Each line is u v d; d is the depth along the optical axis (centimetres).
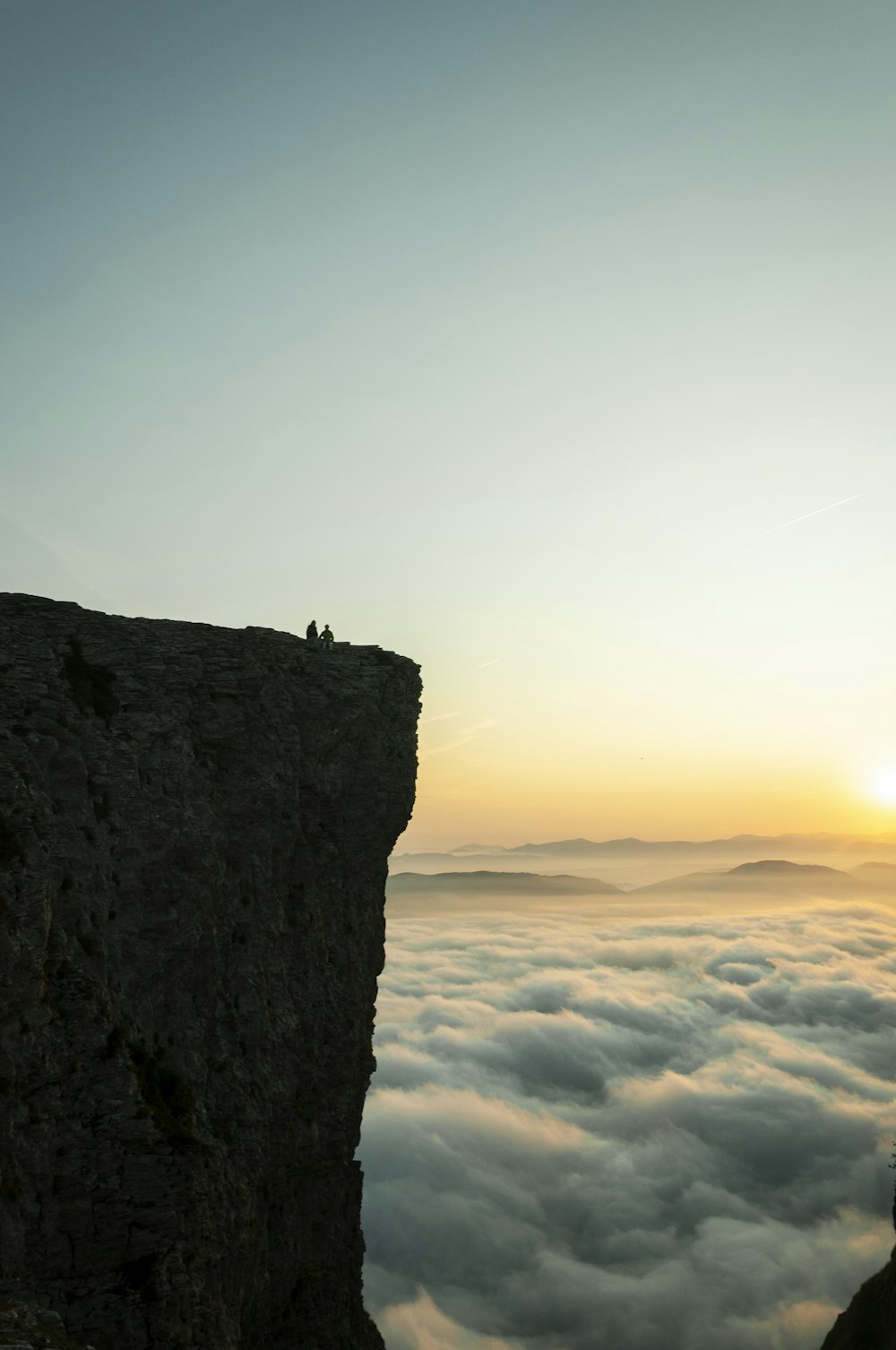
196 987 4131
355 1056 4972
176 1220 3344
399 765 5388
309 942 4797
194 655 4456
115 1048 3422
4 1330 2573
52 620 4122
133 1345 3181
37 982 3238
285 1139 4491
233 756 4472
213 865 4222
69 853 3594
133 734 4069
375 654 5409
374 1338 5119
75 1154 3206
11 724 3666
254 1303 4322
